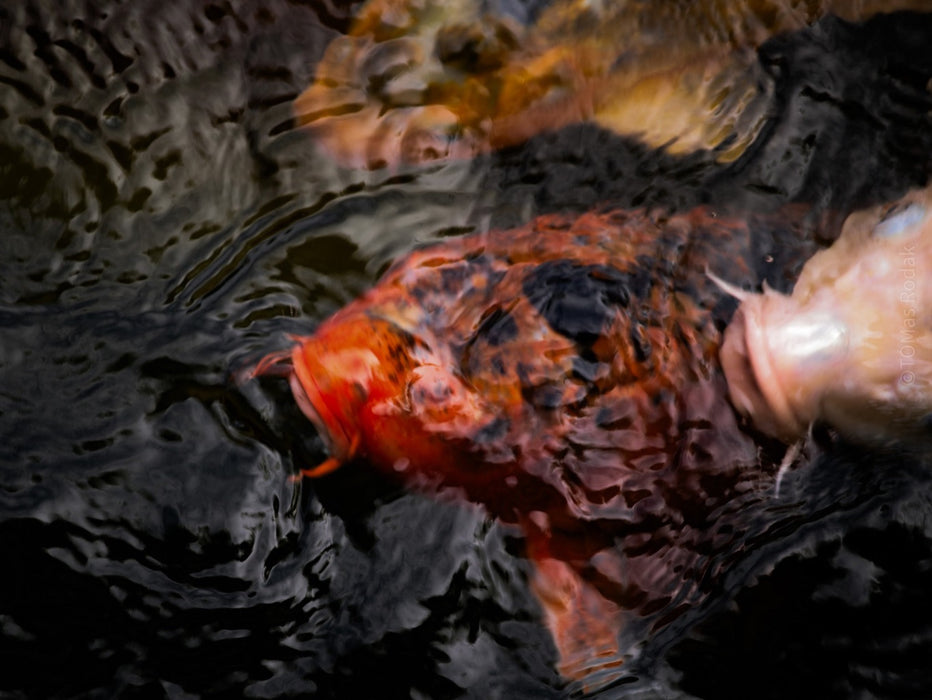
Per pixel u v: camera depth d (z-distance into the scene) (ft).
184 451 3.88
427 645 3.77
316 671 3.74
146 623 3.75
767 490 3.92
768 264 4.04
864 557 3.87
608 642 3.79
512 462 3.87
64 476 3.85
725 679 3.76
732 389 3.91
